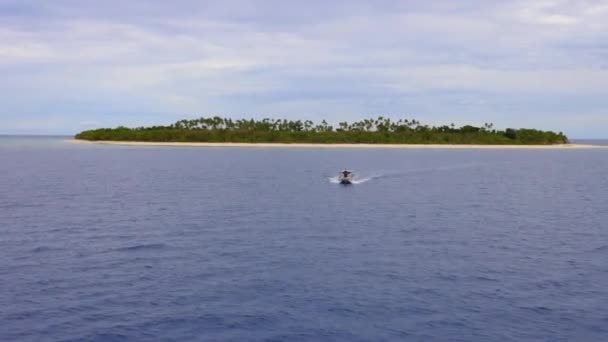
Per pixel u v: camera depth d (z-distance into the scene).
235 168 132.50
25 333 27.84
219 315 30.34
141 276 37.00
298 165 143.75
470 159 185.00
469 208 69.69
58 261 40.62
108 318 29.77
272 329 28.67
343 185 95.81
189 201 72.69
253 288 34.78
